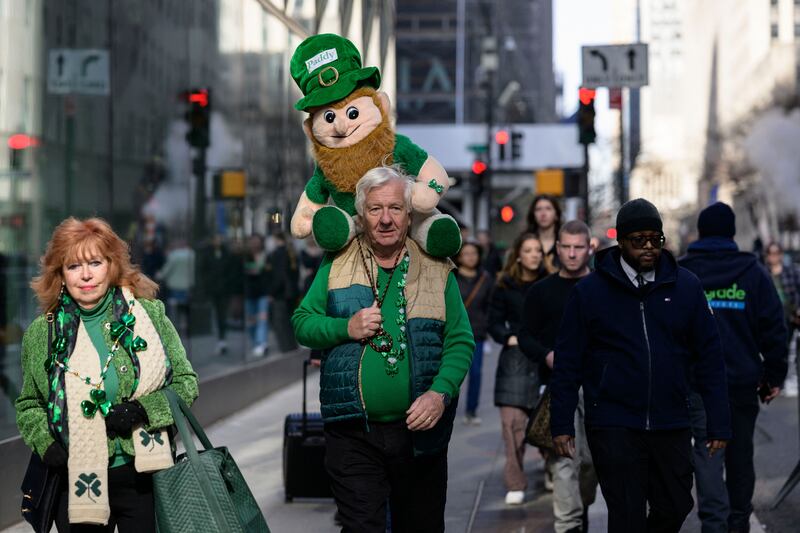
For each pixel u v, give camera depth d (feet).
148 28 53.52
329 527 34.37
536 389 37.99
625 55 64.39
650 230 24.44
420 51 371.35
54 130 44.50
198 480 18.97
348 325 21.33
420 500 22.25
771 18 503.61
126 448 19.89
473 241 58.80
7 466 34.40
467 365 22.02
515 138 144.87
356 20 88.74
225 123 63.16
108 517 19.72
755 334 32.07
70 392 19.81
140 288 20.80
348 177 22.53
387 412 21.52
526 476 43.68
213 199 60.70
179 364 20.74
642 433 24.48
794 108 348.59
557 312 33.55
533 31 437.17
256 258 68.33
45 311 20.48
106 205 48.96
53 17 44.50
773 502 39.27
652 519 25.25
